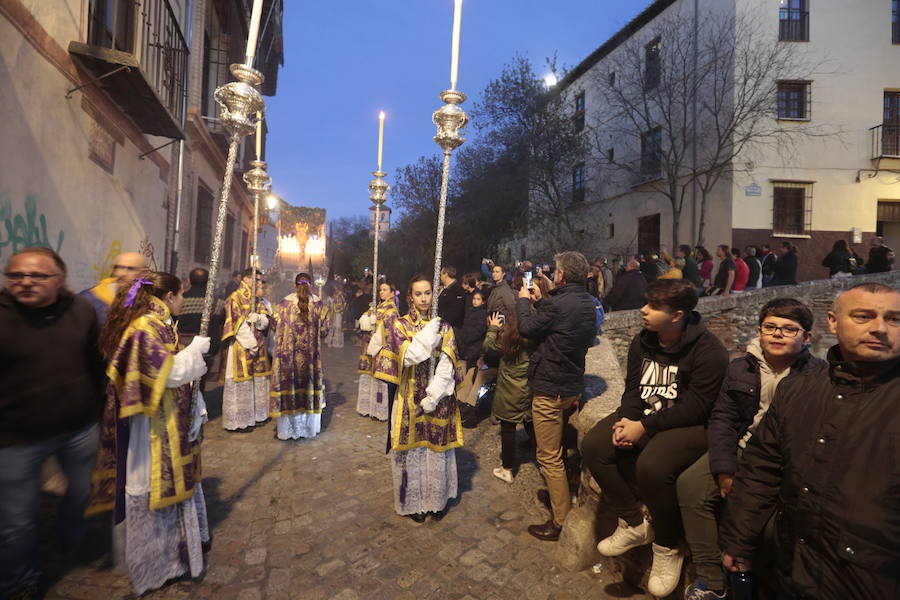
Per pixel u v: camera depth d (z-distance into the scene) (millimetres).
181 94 7574
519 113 20656
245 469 4258
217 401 6699
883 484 1321
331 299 13516
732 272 10422
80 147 4879
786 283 11969
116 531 2463
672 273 8367
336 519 3385
